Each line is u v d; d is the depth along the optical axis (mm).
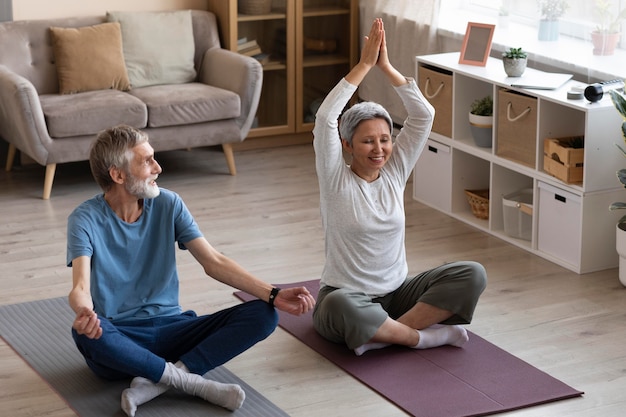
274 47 6184
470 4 5859
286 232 4781
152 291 3273
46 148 5180
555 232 4359
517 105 4473
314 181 5598
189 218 3273
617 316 3811
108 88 5645
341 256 3484
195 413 3074
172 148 5512
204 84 5910
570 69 4641
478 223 4859
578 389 3248
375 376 3312
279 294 3172
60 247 4590
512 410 3105
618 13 4621
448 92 4918
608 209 4215
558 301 3957
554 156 4281
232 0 5992
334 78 6406
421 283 3543
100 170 3111
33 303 3949
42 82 5629
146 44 5805
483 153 4723
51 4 5824
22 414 3111
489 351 3500
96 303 3193
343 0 6309
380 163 3426
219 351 3168
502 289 4086
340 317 3363
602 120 4086
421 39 5637
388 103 6078
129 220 3211
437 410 3086
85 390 3234
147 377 3057
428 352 3484
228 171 5777
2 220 4957
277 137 6344
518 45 5012
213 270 3232
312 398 3199
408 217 5016
